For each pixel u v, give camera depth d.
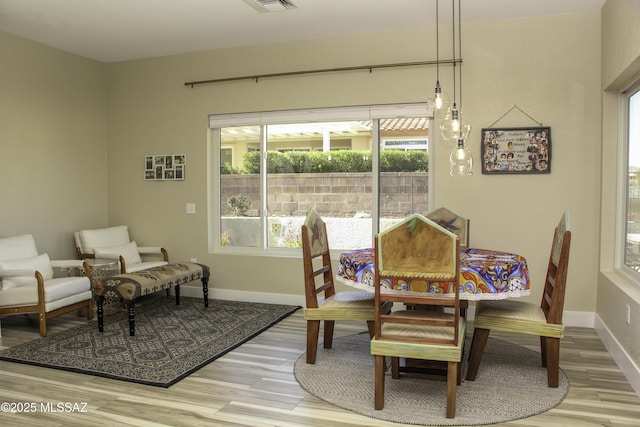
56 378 3.15
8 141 4.80
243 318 4.60
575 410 2.67
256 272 5.32
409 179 4.86
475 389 2.96
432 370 3.20
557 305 2.94
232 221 5.54
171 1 4.02
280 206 5.34
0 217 4.73
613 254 4.11
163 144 5.66
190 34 4.86
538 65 4.37
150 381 3.08
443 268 2.57
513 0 3.99
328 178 5.14
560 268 2.92
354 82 4.89
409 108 4.73
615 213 4.10
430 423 2.53
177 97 5.58
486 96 4.50
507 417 2.58
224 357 3.55
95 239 5.30
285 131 5.27
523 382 3.07
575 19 4.28
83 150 5.62
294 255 5.28
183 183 5.60
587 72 4.26
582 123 4.28
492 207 4.52
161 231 5.71
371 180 4.98
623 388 2.97
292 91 5.11
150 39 5.02
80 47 5.27
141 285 4.12
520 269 2.93
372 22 4.53
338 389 2.97
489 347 3.78
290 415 2.63
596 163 4.26
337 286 5.05
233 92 5.34
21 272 4.06
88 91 5.68
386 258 2.64
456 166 3.36
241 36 4.93
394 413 2.64
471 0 3.98
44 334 4.04
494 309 3.17
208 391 2.95
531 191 4.42
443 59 4.60
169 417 2.61
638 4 3.03
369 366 3.36
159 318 4.62
